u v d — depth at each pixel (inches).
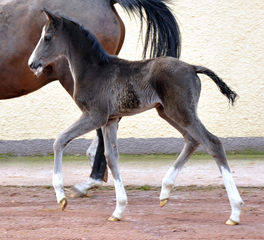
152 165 431.5
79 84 238.7
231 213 244.7
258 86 475.5
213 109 479.5
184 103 223.5
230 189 223.9
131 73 233.1
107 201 293.1
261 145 477.1
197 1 478.3
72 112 483.2
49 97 484.4
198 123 224.7
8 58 302.0
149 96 230.5
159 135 483.8
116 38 311.6
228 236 205.8
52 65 300.2
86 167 428.5
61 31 243.8
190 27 480.4
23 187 343.9
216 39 478.3
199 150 483.5
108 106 235.1
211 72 229.3
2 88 314.5
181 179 364.2
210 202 285.7
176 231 213.9
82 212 258.1
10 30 300.5
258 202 282.4
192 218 241.1
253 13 473.1
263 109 476.1
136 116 483.8
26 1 302.0
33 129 488.4
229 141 480.4
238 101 477.4
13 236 207.9
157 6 301.6
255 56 474.3
